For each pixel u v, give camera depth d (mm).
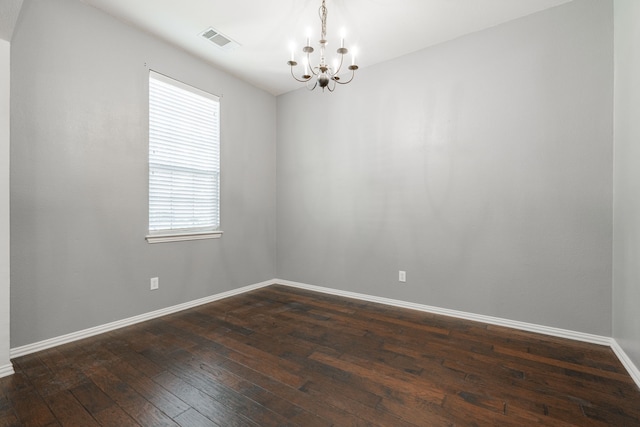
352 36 2943
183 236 3197
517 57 2682
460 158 2963
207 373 1955
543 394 1725
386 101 3412
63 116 2365
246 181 3943
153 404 1643
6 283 1897
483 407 1613
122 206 2723
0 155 1839
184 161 3244
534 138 2615
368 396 1715
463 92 2945
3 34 1815
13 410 1585
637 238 1860
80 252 2471
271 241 4316
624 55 2096
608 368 2006
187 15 2641
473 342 2418
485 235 2844
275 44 3094
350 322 2867
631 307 1947
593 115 2387
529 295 2650
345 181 3738
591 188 2398
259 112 4125
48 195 2295
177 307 3170
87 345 2355
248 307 3320
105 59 2602
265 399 1688
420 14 2619
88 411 1582
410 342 2422
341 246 3783
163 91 3053
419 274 3217
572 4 2457
